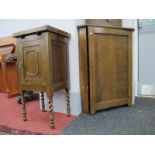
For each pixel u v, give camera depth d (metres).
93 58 1.68
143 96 2.32
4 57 2.16
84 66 1.72
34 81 1.47
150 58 2.23
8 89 2.30
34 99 2.42
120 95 1.89
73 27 1.69
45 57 1.36
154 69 2.23
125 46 1.85
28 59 1.47
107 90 1.81
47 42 1.33
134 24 2.11
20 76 1.56
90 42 1.66
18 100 2.22
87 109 1.78
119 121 1.57
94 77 1.71
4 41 2.49
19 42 1.51
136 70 2.27
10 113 1.87
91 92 1.72
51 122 1.46
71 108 1.78
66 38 1.66
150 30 2.18
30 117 1.75
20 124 1.57
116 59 1.82
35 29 1.36
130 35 1.86
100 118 1.66
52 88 1.40
